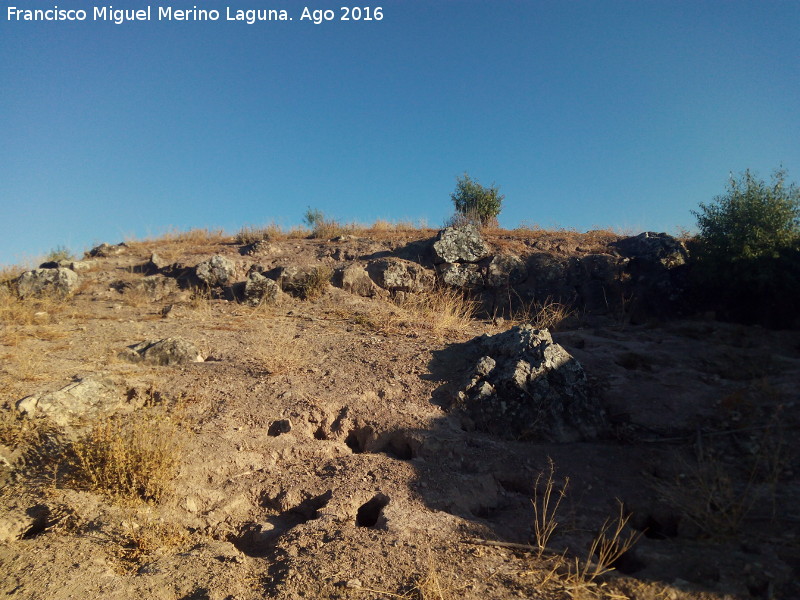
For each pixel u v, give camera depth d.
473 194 16.19
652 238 10.85
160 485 4.57
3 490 4.51
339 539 4.00
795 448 5.02
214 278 11.06
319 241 13.67
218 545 4.09
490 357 6.35
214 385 6.36
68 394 5.55
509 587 3.56
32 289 10.73
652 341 7.92
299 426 5.66
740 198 8.82
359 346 7.66
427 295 11.02
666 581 3.60
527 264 11.20
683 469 4.96
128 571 3.78
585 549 3.99
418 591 3.50
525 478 4.95
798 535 3.97
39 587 3.53
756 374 6.45
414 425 5.55
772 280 8.18
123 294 10.93
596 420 5.71
